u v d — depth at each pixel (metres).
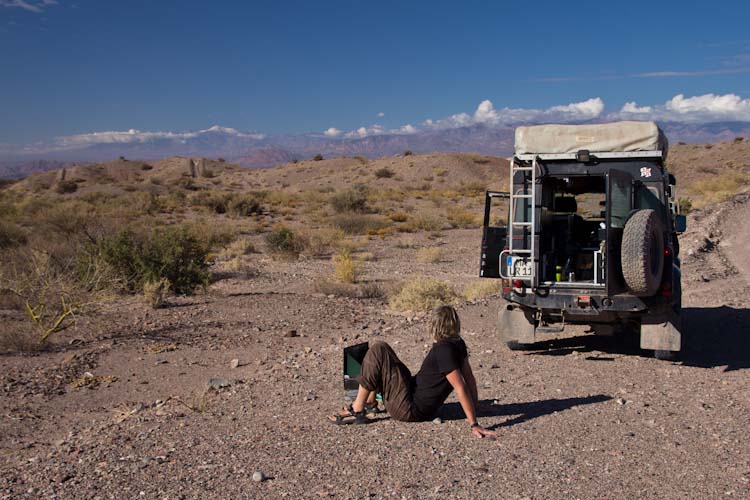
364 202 45.72
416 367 8.18
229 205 44.56
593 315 7.84
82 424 6.97
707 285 14.68
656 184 7.87
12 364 9.47
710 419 5.78
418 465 4.79
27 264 14.58
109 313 12.94
